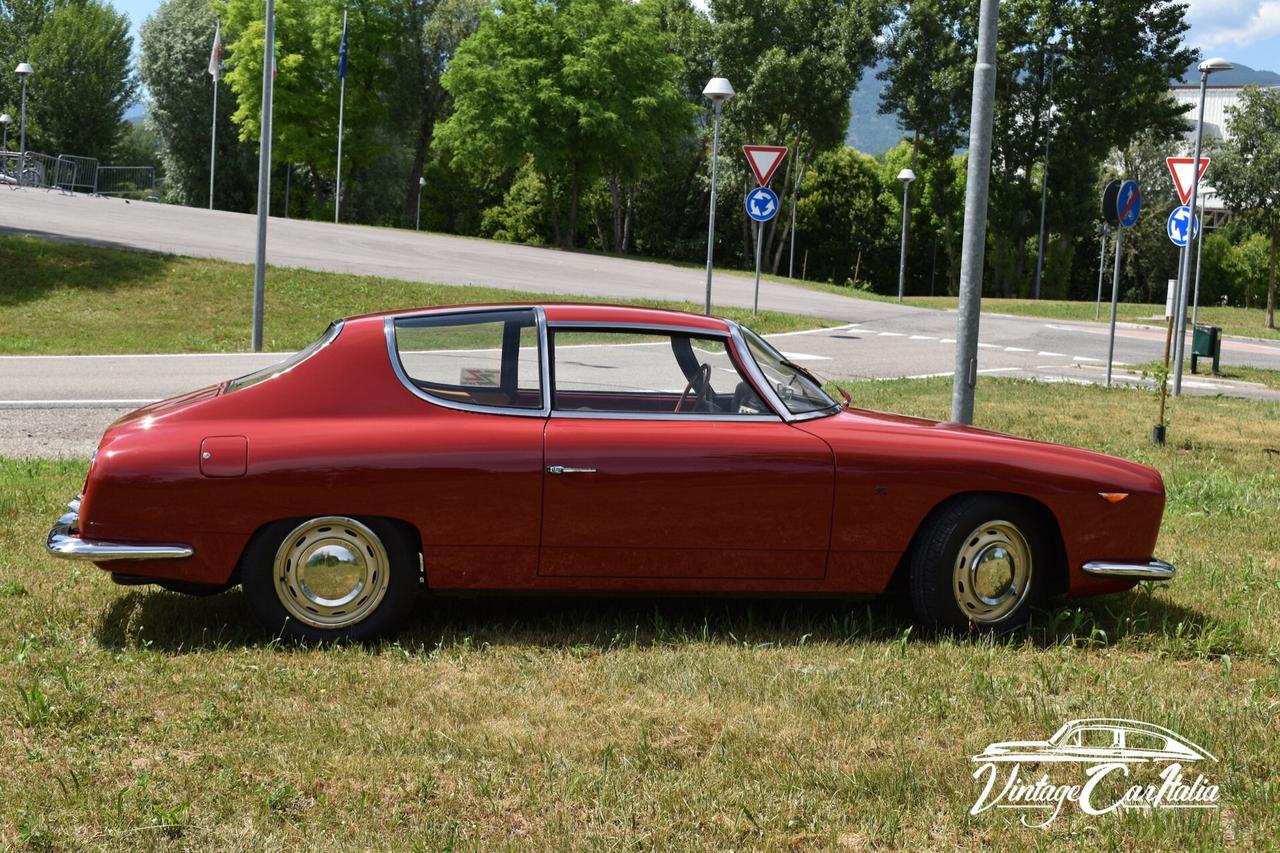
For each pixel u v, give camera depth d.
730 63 62.94
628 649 4.84
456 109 54.34
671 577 4.98
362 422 4.84
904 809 3.43
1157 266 79.88
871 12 62.16
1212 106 109.00
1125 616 5.55
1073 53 69.31
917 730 4.05
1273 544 7.36
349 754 3.70
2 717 3.93
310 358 4.96
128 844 3.09
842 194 83.25
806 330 25.42
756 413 5.14
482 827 3.25
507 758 3.70
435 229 85.69
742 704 4.22
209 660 4.57
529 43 53.00
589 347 5.09
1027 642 5.06
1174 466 10.38
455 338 5.04
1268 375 22.72
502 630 5.11
